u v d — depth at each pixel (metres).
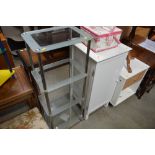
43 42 0.98
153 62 1.73
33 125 1.15
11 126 1.13
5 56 1.22
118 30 1.25
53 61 1.53
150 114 1.85
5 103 1.21
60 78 1.74
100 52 1.25
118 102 1.84
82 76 1.22
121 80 1.55
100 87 1.45
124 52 1.30
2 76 1.29
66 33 1.10
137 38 2.04
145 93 2.13
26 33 0.97
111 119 1.75
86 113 1.64
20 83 1.32
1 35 1.52
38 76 1.13
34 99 1.39
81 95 1.60
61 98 1.79
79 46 1.29
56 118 1.67
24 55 1.48
